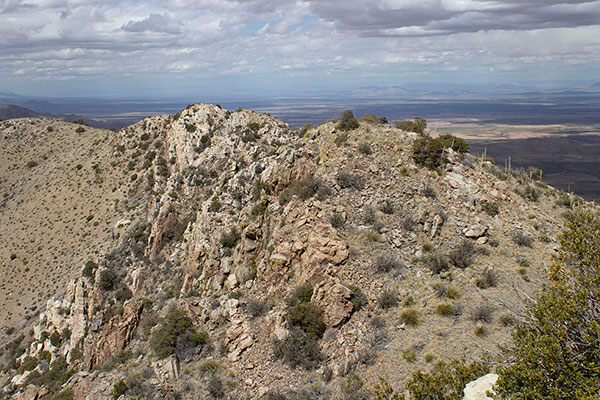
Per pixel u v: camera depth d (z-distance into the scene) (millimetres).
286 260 30797
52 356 48000
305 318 26703
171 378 28500
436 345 22828
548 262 29125
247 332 28969
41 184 100125
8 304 67750
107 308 46594
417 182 35875
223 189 47688
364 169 36531
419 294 27109
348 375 22766
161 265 50500
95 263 54875
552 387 13766
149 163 82375
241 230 38875
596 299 15266
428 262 29266
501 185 39281
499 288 26562
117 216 74062
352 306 26500
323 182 35344
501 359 18312
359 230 31469
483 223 32656
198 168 61750
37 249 77438
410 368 21719
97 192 85062
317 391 22531
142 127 94812
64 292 58531
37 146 126812
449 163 39062
